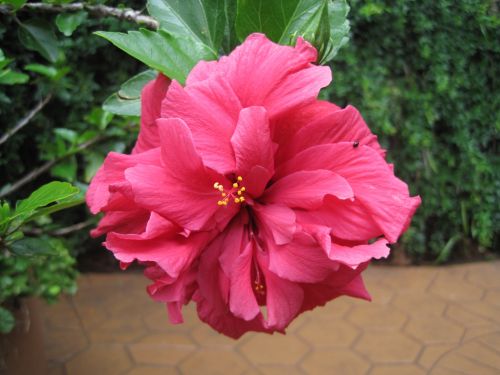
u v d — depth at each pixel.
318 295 0.48
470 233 2.58
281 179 0.43
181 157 0.40
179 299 0.42
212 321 0.47
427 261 2.51
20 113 2.03
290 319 0.43
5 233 0.67
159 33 0.47
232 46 0.52
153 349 1.85
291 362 1.79
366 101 2.27
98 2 0.68
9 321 1.10
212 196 0.42
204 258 0.44
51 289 1.40
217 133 0.41
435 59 2.24
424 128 2.34
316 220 0.43
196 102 0.41
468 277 2.35
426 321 2.01
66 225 2.32
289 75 0.41
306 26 0.47
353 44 2.23
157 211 0.40
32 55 1.95
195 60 0.47
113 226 0.45
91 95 2.17
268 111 0.41
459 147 2.37
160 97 0.47
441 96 2.33
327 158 0.42
